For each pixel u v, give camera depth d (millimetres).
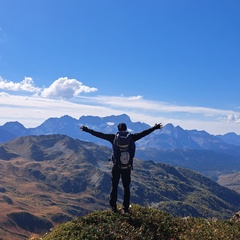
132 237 13070
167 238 14109
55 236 12664
